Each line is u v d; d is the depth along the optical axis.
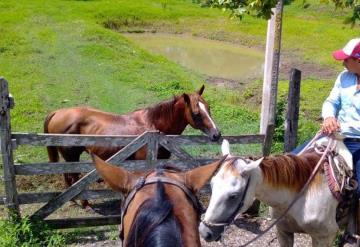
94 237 4.27
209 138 4.36
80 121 4.76
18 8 17.41
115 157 4.07
